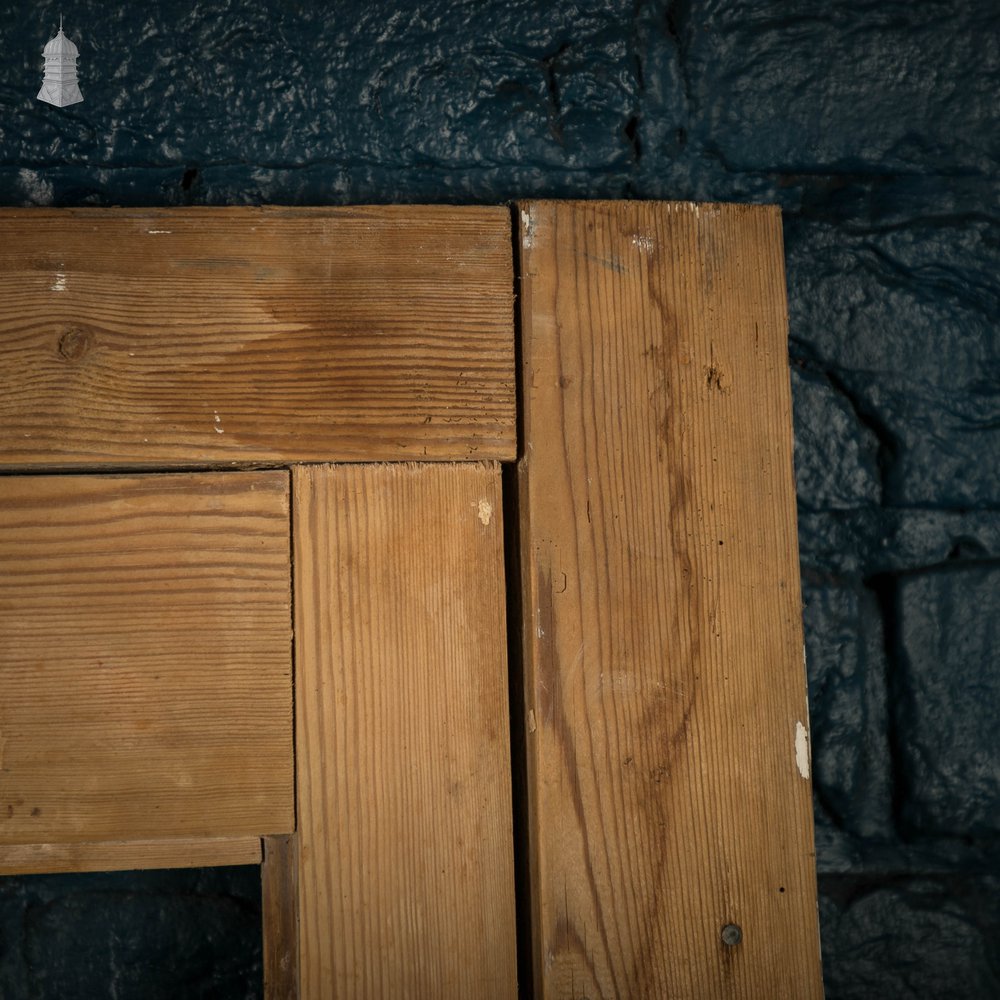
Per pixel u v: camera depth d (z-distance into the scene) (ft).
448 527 3.11
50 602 3.00
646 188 3.63
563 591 3.11
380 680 3.07
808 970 3.11
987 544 3.71
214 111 3.51
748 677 3.16
